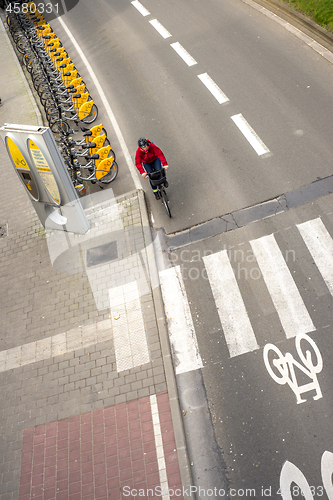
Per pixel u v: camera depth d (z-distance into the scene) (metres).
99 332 7.65
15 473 6.36
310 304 7.05
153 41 15.89
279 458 5.64
